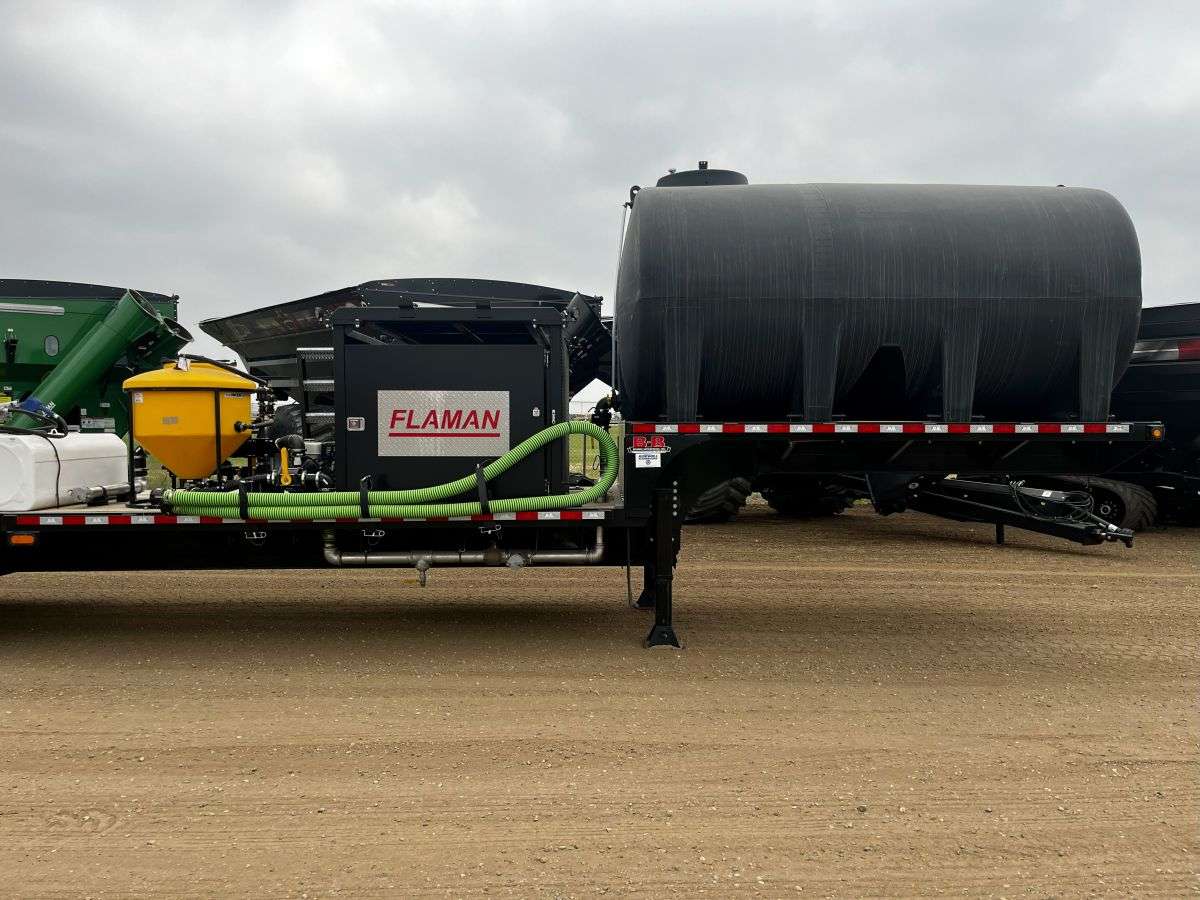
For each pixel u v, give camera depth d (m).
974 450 5.88
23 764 3.91
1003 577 8.67
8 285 13.73
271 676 5.18
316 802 3.55
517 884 2.96
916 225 5.47
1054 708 4.78
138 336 12.98
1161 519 12.70
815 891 2.93
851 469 5.84
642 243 5.45
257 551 5.80
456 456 5.64
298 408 6.50
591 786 3.71
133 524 5.55
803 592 7.88
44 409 6.14
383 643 5.95
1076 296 5.38
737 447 5.80
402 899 2.87
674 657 5.67
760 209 5.55
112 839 3.25
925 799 3.62
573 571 8.78
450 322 5.91
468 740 4.20
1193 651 5.97
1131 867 3.11
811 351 5.41
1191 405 11.13
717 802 3.57
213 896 2.88
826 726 4.45
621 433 5.91
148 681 5.08
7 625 6.43
